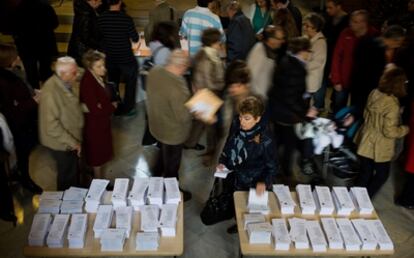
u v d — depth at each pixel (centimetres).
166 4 538
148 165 483
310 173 467
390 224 414
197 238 389
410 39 446
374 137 392
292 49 396
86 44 503
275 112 418
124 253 295
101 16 500
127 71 533
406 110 441
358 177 425
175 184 345
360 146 402
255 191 338
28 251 293
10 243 380
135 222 319
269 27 412
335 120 461
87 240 303
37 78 601
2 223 400
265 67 414
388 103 371
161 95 376
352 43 482
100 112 385
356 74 462
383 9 658
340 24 511
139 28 767
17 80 397
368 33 469
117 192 332
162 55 434
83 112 384
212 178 466
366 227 316
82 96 378
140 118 569
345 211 329
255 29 572
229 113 468
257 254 299
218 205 385
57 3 795
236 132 345
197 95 391
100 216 314
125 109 564
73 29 509
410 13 547
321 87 552
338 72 504
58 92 358
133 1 822
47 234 305
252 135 335
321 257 337
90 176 456
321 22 466
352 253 303
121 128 547
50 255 292
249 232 306
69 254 293
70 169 395
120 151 505
